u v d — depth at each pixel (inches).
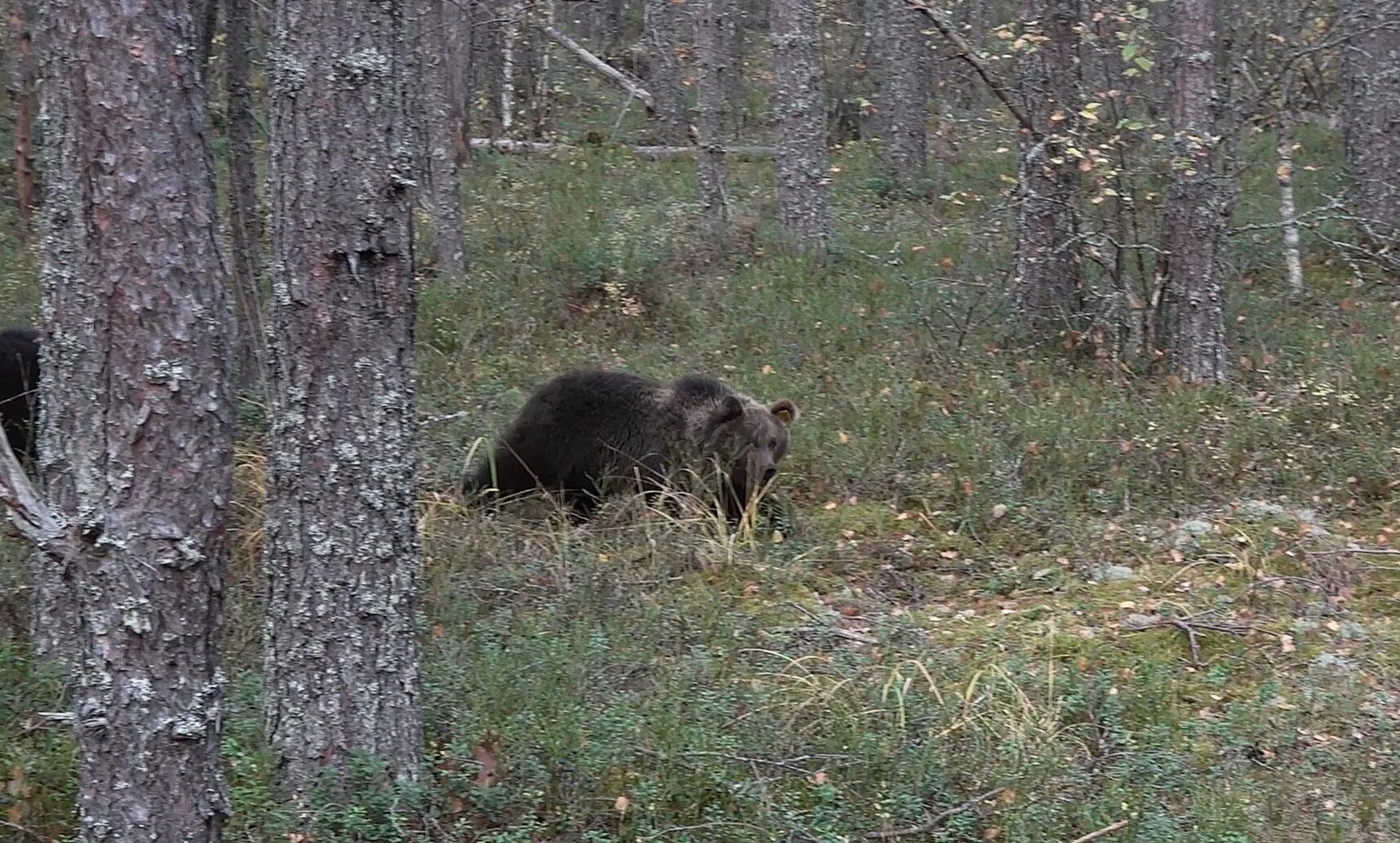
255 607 321.7
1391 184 667.4
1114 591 370.9
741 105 1146.7
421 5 600.1
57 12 175.3
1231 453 449.7
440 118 611.8
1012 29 534.9
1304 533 396.5
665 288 617.9
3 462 176.9
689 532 387.5
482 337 558.6
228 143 450.9
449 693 284.0
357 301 235.6
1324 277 646.5
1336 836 252.2
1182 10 507.2
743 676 311.4
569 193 794.2
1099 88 578.9
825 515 419.5
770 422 426.3
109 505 182.1
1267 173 821.9
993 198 755.4
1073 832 255.1
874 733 280.8
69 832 237.6
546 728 266.2
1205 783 273.4
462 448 449.1
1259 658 331.6
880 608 365.7
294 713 246.1
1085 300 560.1
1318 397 484.7
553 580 352.8
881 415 467.8
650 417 420.8
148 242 177.8
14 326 522.6
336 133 229.5
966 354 531.8
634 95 1051.9
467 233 700.0
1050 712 296.0
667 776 257.8
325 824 237.0
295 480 240.4
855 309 581.6
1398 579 375.6
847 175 898.1
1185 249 513.3
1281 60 576.4
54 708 272.1
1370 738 293.6
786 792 260.5
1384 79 664.4
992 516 414.6
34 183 755.4
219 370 186.1
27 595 315.0
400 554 247.3
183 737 189.9
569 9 1354.6
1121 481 428.1
